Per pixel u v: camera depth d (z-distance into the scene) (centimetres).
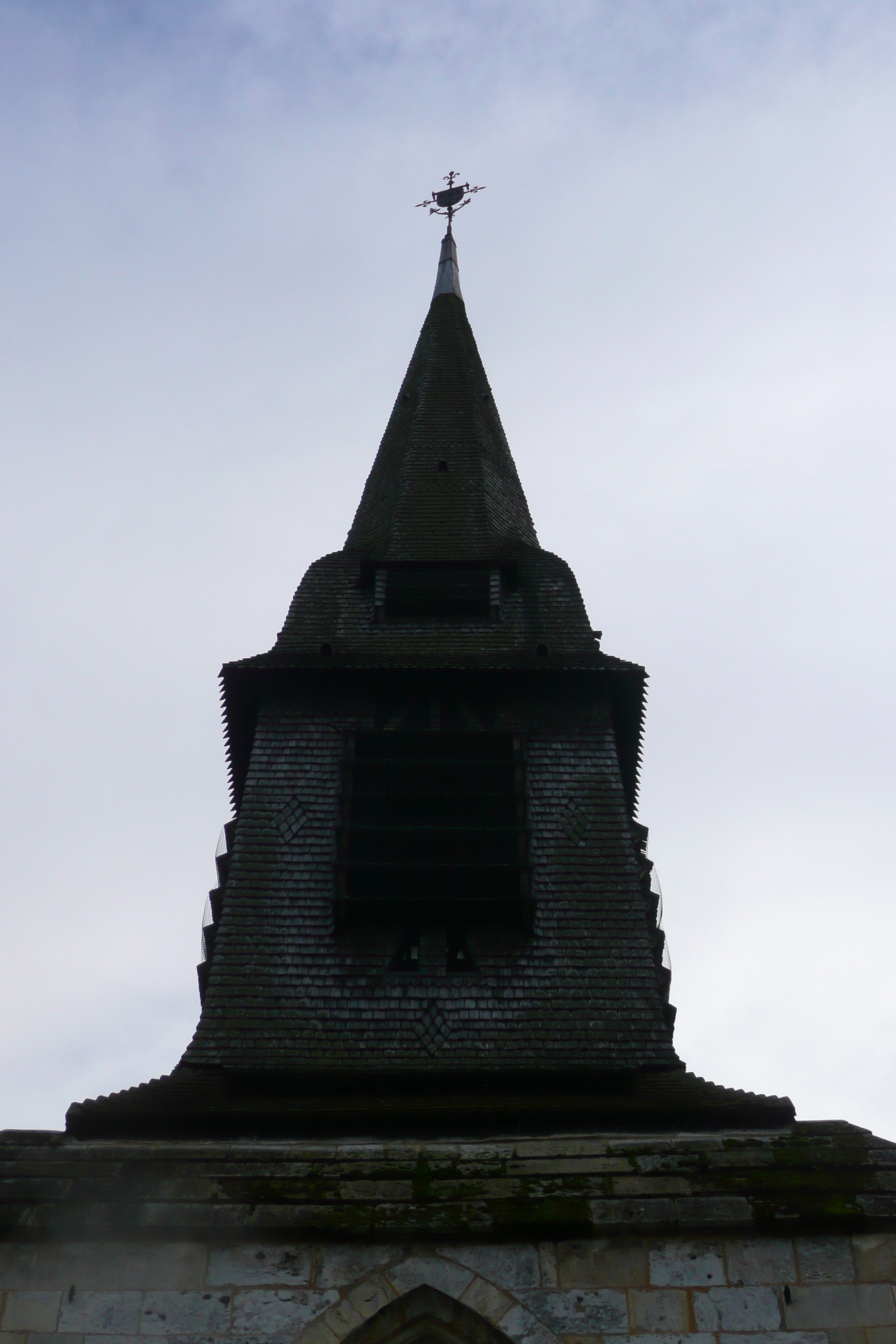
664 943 2355
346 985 2003
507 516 2931
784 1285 1466
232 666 2383
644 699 2430
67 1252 1493
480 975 2017
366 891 2089
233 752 2525
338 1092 1869
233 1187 1561
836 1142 1638
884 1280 1465
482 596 2573
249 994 1981
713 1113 1806
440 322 3562
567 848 2169
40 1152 1634
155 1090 1855
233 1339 1441
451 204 4062
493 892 2089
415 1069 1888
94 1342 1433
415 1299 1472
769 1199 1528
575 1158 1609
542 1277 1480
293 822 2192
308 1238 1512
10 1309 1449
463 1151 1633
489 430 3206
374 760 2238
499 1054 1917
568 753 2298
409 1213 1525
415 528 2758
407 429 3177
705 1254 1490
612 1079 1884
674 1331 1441
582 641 2491
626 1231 1505
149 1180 1570
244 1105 1823
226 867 2366
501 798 2200
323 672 2373
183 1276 1482
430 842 2145
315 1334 1446
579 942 2056
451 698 2380
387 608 2562
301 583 2634
